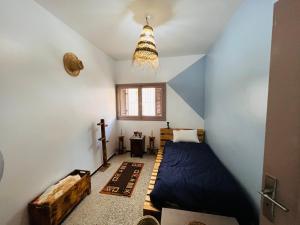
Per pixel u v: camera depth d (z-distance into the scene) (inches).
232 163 76.4
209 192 59.5
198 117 144.7
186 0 62.9
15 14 54.3
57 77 74.7
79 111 92.7
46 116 68.4
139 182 98.1
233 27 73.6
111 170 115.0
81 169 94.9
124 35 94.8
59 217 62.4
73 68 84.0
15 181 55.1
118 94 153.6
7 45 52.0
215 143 106.1
